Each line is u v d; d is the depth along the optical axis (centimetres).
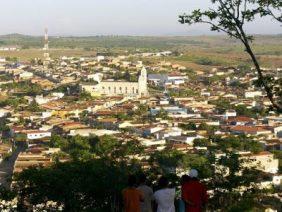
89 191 8362
